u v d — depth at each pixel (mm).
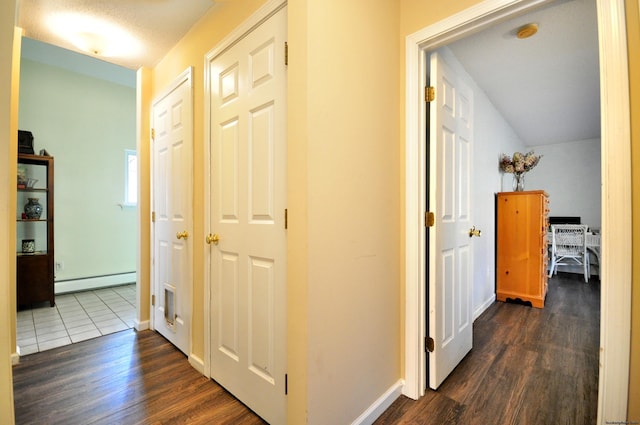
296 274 1165
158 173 2457
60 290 3707
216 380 1753
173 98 2225
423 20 1532
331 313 1229
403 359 1644
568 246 4523
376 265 1471
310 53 1135
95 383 1758
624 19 998
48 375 1847
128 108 4297
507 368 1904
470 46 2150
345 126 1289
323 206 1190
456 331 1919
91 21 1979
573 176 5043
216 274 1755
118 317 2924
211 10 1841
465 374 1836
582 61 2377
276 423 1362
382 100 1497
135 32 2098
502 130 3777
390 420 1433
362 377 1386
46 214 3410
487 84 2852
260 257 1449
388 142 1543
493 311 3021
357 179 1354
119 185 4219
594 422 1411
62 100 3727
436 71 1645
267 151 1409
